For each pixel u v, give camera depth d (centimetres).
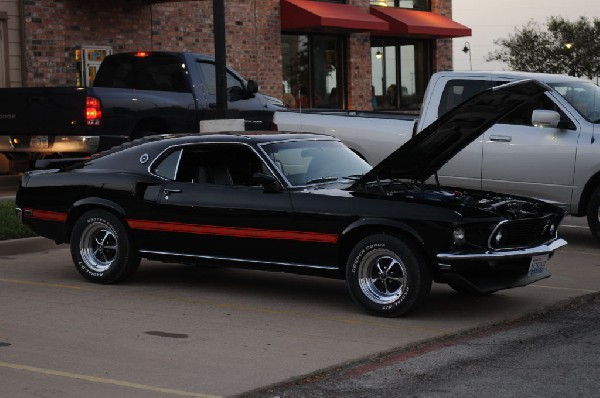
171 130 1620
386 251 836
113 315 852
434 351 734
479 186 1288
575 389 632
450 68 3108
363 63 2792
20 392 619
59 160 1070
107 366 682
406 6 2950
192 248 941
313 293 962
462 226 813
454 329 802
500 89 834
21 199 1038
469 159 1286
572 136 1229
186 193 940
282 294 956
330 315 859
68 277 1039
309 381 653
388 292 849
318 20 2461
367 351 728
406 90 2986
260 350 731
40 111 1513
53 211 1016
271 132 991
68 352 721
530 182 1254
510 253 827
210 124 1388
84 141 1494
